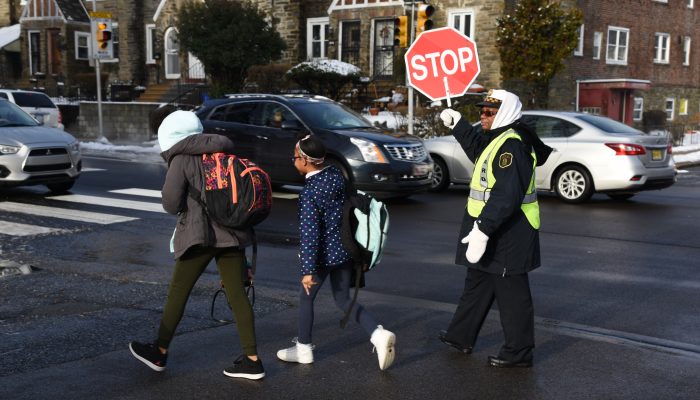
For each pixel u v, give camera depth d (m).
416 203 12.62
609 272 7.58
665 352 5.05
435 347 5.14
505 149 4.44
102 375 4.51
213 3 25.92
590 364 4.80
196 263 4.45
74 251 8.51
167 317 4.48
